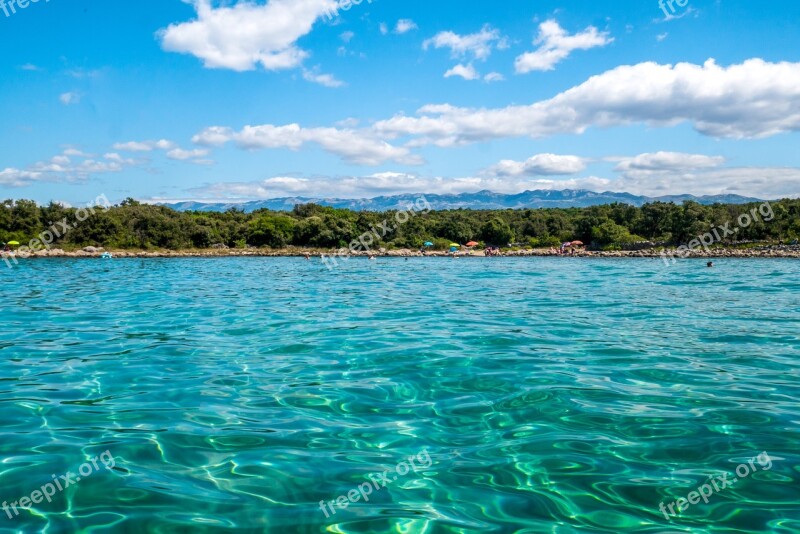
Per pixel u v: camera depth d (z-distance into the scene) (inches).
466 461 209.0
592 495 182.9
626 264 1911.9
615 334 464.1
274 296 786.2
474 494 183.8
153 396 288.7
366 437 232.7
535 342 430.0
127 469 201.0
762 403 273.3
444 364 357.7
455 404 276.1
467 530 162.1
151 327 505.7
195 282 1061.8
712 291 848.3
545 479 194.1
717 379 319.0
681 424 245.3
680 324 516.7
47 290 879.1
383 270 1530.5
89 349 406.0
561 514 170.9
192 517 168.4
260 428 242.4
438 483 191.5
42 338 450.6
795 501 176.6
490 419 254.4
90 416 257.6
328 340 440.5
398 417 257.1
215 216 3548.2
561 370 341.1
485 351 396.8
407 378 323.9
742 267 1632.6
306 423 249.1
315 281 1095.6
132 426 244.2
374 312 609.6
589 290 878.4
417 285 993.5
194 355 386.0
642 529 162.1
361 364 358.6
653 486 188.1
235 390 299.7
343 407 271.6
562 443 225.3
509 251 2952.8
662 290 869.8
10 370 343.3
